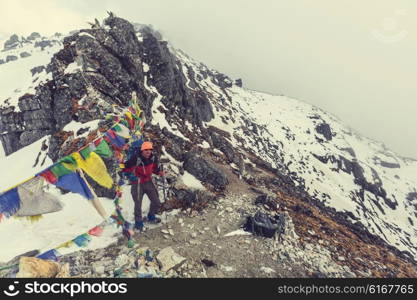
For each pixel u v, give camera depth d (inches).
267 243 447.2
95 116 730.2
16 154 903.1
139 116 384.2
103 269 330.0
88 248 375.2
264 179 1035.9
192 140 917.8
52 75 881.5
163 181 508.4
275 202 629.0
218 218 506.0
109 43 896.9
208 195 575.8
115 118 678.5
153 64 1066.1
